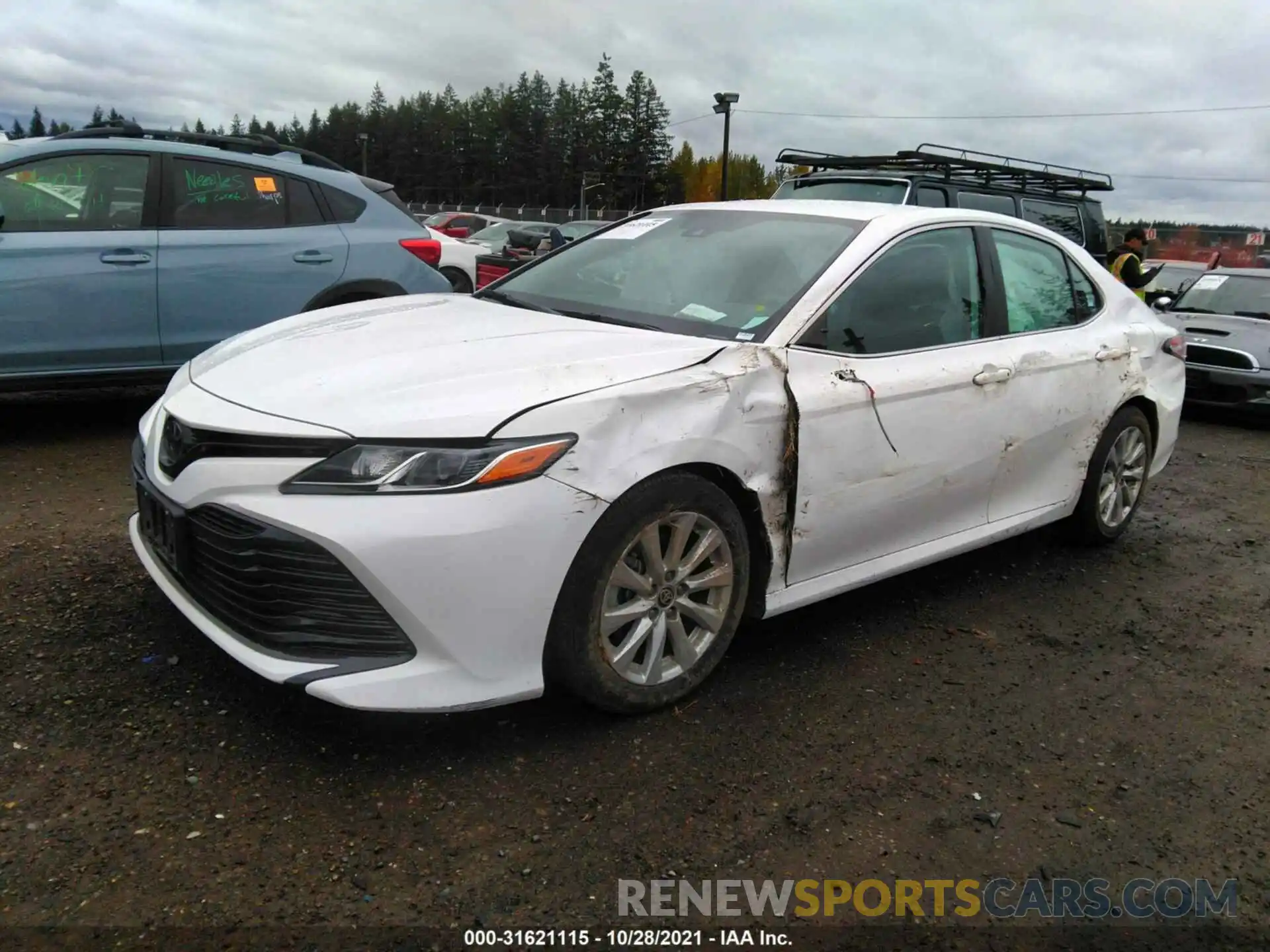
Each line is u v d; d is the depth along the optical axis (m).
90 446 5.61
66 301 5.35
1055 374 4.21
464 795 2.62
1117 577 4.69
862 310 3.51
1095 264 4.78
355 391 2.71
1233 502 6.34
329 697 2.49
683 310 3.52
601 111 90.00
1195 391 9.48
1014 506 4.26
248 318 5.93
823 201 4.24
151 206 5.64
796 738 3.04
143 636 3.31
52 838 2.34
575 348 3.06
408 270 6.50
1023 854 2.59
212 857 2.33
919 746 3.05
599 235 4.40
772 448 3.14
